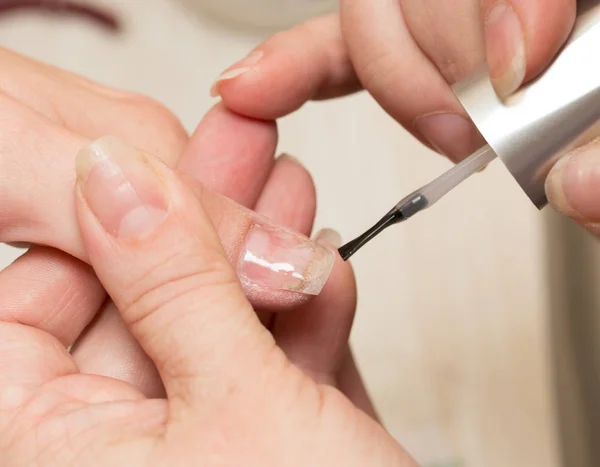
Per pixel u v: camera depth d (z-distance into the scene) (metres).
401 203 0.24
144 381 0.26
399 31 0.27
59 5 0.37
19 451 0.22
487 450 0.34
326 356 0.27
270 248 0.24
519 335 0.35
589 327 0.32
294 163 0.29
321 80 0.29
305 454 0.22
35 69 0.28
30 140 0.24
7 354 0.23
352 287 0.27
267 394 0.22
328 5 0.38
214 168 0.28
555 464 0.34
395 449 0.23
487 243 0.35
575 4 0.23
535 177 0.23
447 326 0.35
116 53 0.37
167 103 0.37
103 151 0.22
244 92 0.27
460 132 0.28
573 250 0.33
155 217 0.22
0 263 0.33
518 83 0.23
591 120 0.23
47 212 0.24
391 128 0.37
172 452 0.22
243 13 0.38
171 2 0.38
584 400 0.32
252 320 0.22
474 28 0.26
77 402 0.23
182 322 0.22
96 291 0.26
